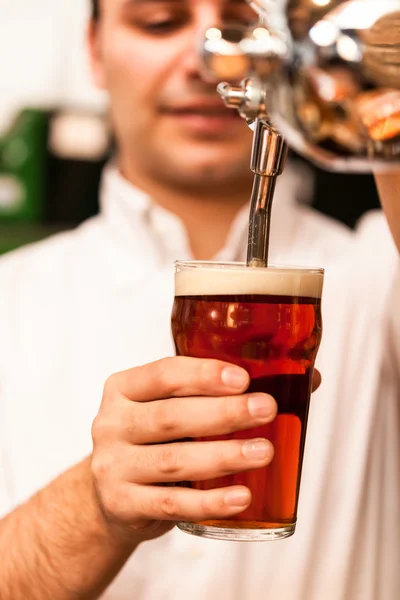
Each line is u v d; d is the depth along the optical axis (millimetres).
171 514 637
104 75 1315
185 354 660
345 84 412
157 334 1285
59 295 1351
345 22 402
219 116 1206
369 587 1173
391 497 1221
